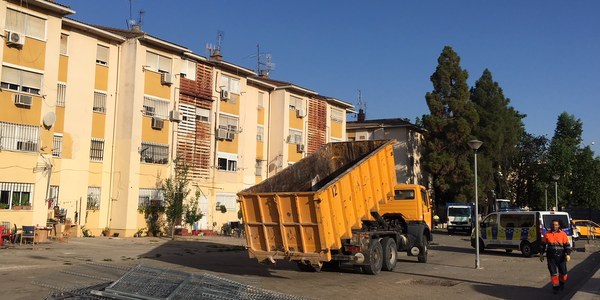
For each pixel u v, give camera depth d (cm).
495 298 1154
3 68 2322
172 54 3159
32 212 2391
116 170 2905
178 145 3183
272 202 1310
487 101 5353
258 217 1338
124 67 2961
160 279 684
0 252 1781
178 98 3184
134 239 2659
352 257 1399
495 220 2433
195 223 3284
